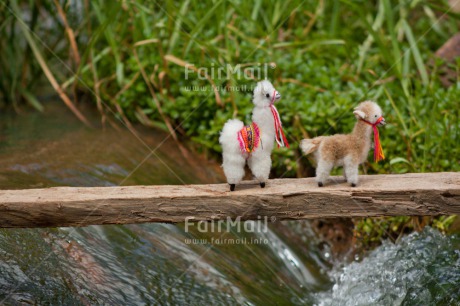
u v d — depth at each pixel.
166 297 3.61
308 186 3.48
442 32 7.14
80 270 3.56
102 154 5.08
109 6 6.11
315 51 6.39
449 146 5.08
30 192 3.30
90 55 6.20
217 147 5.53
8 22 6.20
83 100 6.46
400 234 4.91
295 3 6.14
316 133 5.41
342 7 7.55
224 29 5.72
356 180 3.45
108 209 3.24
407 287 4.08
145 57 6.05
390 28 5.86
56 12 6.47
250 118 5.43
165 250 4.02
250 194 3.34
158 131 5.88
